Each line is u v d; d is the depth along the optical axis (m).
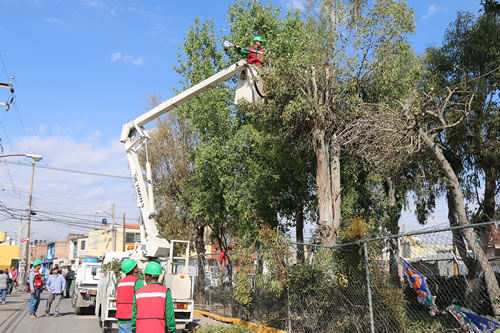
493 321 7.31
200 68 19.89
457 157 15.65
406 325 8.17
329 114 12.73
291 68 12.45
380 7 12.82
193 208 20.08
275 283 10.59
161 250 12.20
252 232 16.42
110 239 57.62
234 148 17.83
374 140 11.52
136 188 12.67
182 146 22.28
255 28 18.97
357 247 9.19
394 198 19.91
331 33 13.20
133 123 13.05
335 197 12.48
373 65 12.91
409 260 10.62
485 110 14.37
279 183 16.41
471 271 9.41
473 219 15.41
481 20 14.62
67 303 24.47
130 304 8.28
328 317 9.80
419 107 10.90
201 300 18.47
